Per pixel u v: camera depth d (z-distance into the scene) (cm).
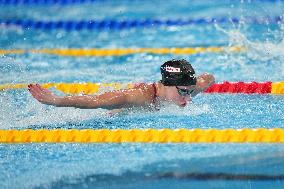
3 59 2344
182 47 2486
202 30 2731
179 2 3272
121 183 1268
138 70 2186
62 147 1509
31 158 1435
